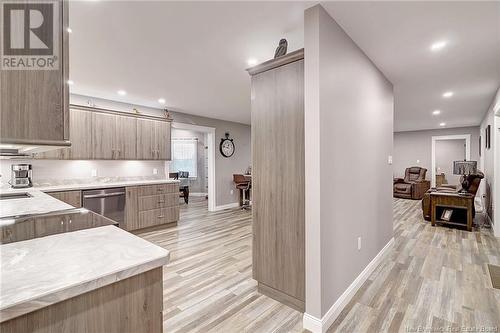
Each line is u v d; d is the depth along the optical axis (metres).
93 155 3.93
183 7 1.82
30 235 1.24
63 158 3.64
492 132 4.41
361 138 2.46
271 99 2.17
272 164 2.17
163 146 4.87
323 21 1.80
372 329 1.79
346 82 2.15
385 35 2.19
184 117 5.65
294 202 2.02
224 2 1.76
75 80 3.39
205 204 7.42
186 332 1.78
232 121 6.84
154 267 0.88
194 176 9.09
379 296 2.22
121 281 0.81
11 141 0.80
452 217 4.56
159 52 2.57
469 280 2.49
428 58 2.68
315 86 1.75
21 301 0.61
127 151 4.32
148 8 1.84
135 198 4.13
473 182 4.40
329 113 1.87
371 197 2.72
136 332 0.85
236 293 2.30
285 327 1.83
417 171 8.47
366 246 2.58
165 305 2.11
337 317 1.93
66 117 0.90
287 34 2.23
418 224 4.73
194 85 3.64
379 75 2.98
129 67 2.95
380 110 3.02
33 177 3.60
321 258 1.76
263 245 2.26
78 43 2.36
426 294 2.24
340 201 2.04
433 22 2.00
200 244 3.68
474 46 2.41
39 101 0.85
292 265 2.05
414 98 4.39
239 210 6.42
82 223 1.43
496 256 3.11
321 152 1.76
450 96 4.26
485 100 4.50
